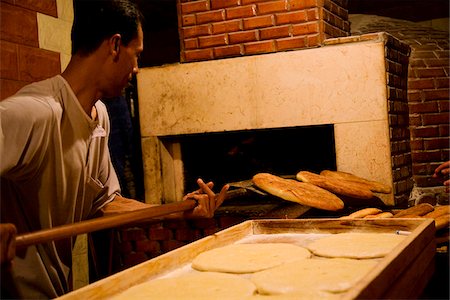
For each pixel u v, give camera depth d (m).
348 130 3.14
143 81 3.54
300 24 3.23
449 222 2.33
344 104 3.13
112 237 2.13
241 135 3.57
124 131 3.68
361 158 3.13
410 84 3.77
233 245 1.89
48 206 1.68
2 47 2.37
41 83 1.67
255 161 3.59
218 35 3.42
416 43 4.02
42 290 1.67
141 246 3.43
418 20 5.48
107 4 1.65
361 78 3.10
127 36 1.67
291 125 3.24
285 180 2.68
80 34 1.67
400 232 1.91
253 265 1.59
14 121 1.48
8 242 1.08
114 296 1.34
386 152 3.09
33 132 1.54
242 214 2.95
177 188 3.64
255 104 3.30
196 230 3.25
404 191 3.41
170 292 1.35
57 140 1.63
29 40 2.53
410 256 1.42
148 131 3.56
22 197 1.66
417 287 1.50
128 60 1.71
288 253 1.73
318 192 2.57
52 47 2.69
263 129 3.32
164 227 3.37
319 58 3.17
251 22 3.34
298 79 3.21
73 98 1.66
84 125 1.71
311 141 3.47
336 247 1.74
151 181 3.57
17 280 1.61
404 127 3.57
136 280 1.45
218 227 3.18
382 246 1.71
